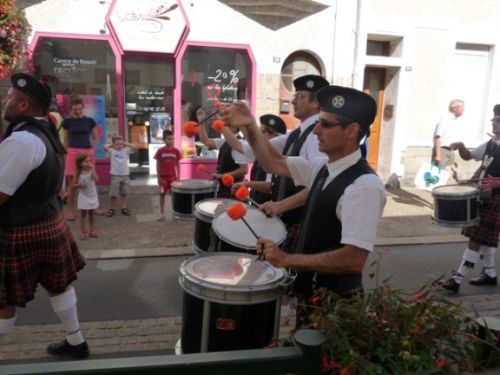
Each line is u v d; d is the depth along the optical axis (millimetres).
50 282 2586
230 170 4523
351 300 1469
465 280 4473
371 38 8344
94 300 3734
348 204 1692
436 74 8484
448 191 4008
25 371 1019
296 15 7652
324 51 7957
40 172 2375
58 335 3154
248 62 7766
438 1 8227
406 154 8648
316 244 1846
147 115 7723
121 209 6391
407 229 6156
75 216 6137
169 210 6594
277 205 2303
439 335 1374
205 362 1091
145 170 7902
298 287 1960
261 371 1131
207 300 1805
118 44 7031
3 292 2396
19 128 2420
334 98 1769
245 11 7480
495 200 4016
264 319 1851
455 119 7430
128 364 1059
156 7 7000
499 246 5555
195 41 7414
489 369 1715
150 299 3783
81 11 6891
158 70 7586
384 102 8758
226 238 2320
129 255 4758
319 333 1196
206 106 7785
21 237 2393
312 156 2584
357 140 1815
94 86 7262
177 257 4781
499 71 8750
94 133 6281
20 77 2414
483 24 8516
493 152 4184
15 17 5801
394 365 1248
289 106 8055
